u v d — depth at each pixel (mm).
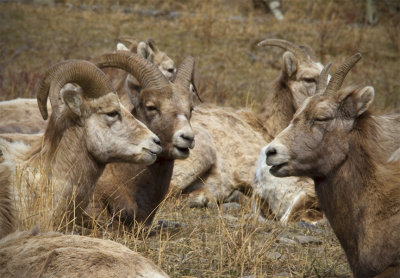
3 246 10188
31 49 48656
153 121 17031
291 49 25641
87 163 15062
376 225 12719
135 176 17109
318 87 15117
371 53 55656
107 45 52125
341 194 13594
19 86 34594
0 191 12469
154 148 15242
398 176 12938
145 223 17547
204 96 37219
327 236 17406
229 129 24734
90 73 14656
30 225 12875
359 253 12859
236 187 24203
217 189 23234
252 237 16109
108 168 17141
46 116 14727
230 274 13719
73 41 51312
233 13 67250
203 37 56344
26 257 9625
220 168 23578
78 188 14938
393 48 57688
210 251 14891
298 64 25250
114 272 9109
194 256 14609
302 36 58688
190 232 17062
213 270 13953
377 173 13133
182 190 22141
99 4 66000
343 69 13883
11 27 54406
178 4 67625
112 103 15008
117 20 59969
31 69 41375
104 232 15273
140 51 28188
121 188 17125
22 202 13219
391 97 43188
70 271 9086
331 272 14430
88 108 14906
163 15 64438
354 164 13492
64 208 14578
